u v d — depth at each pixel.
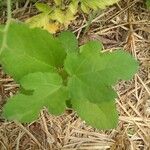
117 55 0.23
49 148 0.38
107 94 0.23
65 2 0.38
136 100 0.40
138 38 0.42
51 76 0.24
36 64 0.25
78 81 0.23
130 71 0.23
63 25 0.40
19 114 0.23
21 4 0.42
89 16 0.41
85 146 0.38
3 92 0.39
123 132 0.39
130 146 0.38
